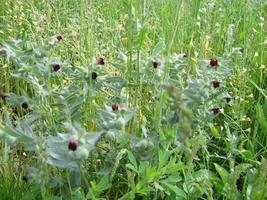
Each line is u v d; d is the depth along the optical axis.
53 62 0.43
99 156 0.43
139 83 0.44
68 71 0.44
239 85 0.54
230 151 0.46
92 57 0.46
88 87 0.42
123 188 0.42
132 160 0.36
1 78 0.58
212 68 0.44
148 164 0.38
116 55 0.56
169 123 0.39
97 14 0.68
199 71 0.44
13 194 0.40
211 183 0.42
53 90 0.42
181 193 0.36
